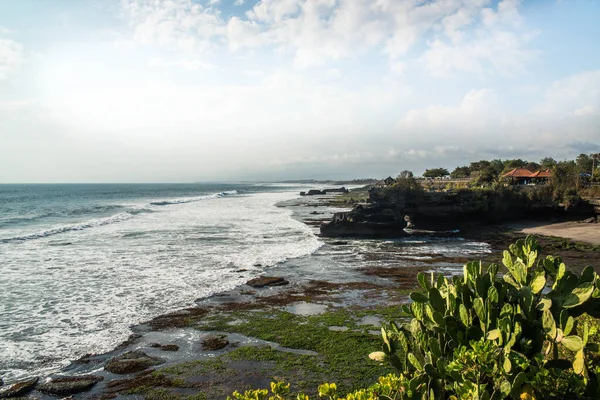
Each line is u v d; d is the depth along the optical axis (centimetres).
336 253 3152
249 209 7588
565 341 368
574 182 5984
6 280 2103
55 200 10181
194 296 1870
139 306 1717
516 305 403
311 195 14450
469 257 3006
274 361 1216
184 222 5125
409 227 4978
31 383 1076
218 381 1098
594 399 363
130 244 3319
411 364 462
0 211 6650
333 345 1323
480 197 5028
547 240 3797
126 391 1050
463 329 417
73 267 2422
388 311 1675
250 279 2211
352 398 407
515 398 329
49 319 1549
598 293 383
